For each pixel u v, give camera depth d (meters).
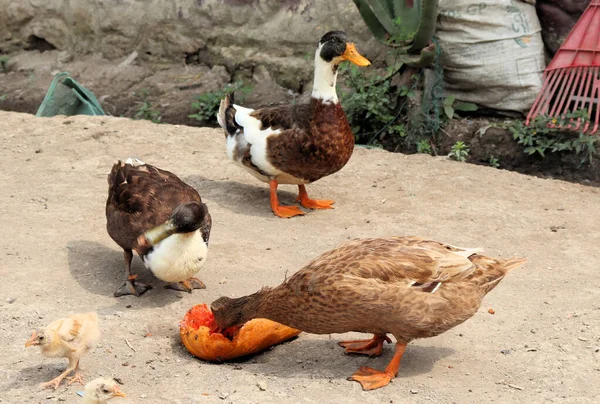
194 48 4.19
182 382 1.92
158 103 4.00
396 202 2.81
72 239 2.51
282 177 2.72
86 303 2.20
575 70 3.35
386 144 3.57
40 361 1.99
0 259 2.38
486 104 3.50
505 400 1.87
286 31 3.97
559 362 1.99
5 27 4.56
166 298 2.23
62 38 4.47
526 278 2.34
